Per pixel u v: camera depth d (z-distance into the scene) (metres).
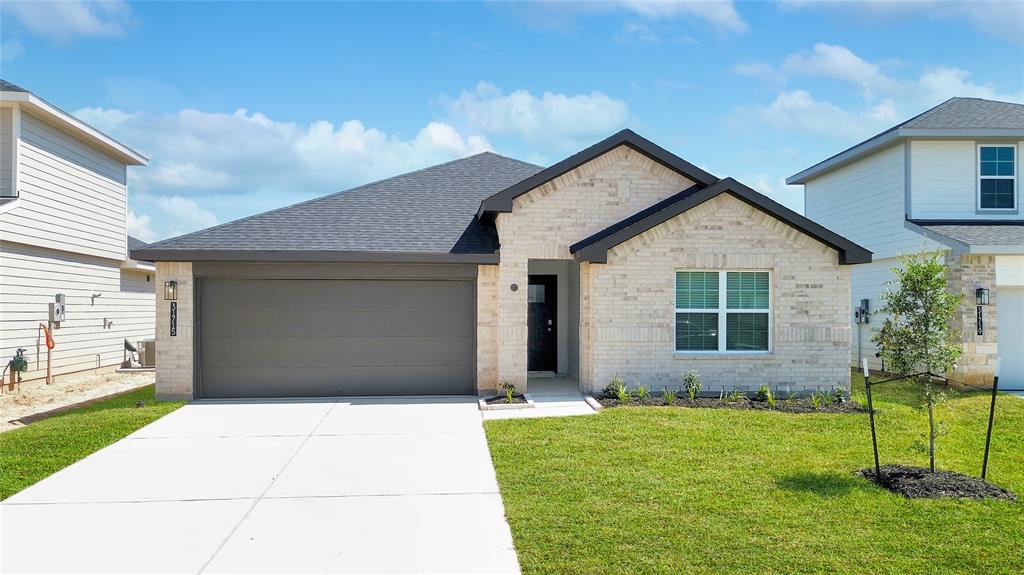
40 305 16.50
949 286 14.86
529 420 10.81
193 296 12.98
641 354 13.07
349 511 6.82
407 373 13.55
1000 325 15.12
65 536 6.21
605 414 11.16
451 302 13.66
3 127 15.27
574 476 7.77
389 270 13.37
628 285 13.07
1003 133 16.00
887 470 7.82
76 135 17.83
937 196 16.48
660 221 12.91
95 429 10.34
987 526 6.25
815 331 13.29
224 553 5.81
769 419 10.74
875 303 18.14
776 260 13.27
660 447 9.02
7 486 7.66
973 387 14.48
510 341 13.47
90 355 19.08
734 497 7.02
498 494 7.32
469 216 15.01
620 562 5.49
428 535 6.18
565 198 13.74
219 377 13.18
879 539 5.95
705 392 13.12
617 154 13.91
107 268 20.06
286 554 5.79
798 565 5.44
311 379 13.35
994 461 8.57
